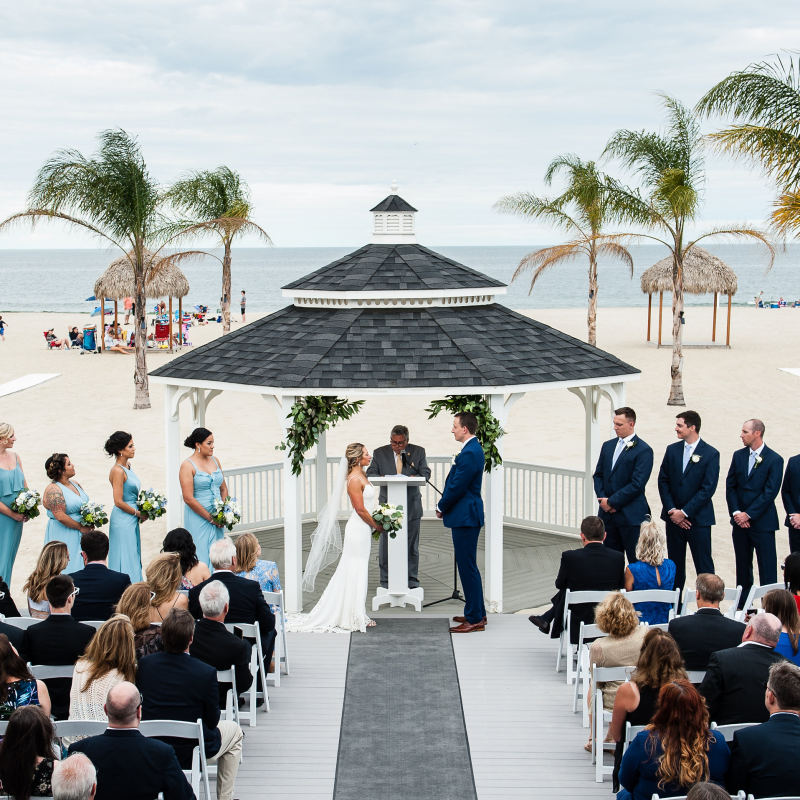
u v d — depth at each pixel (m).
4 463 9.70
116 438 9.78
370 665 8.57
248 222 27.11
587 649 7.29
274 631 7.80
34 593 7.19
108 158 22.94
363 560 9.57
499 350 10.67
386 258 12.01
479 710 7.54
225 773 6.00
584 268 178.62
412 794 6.16
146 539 13.55
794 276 140.88
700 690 5.54
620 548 10.14
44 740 4.50
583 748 6.85
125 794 4.60
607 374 11.02
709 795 3.73
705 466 9.70
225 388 10.44
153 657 5.68
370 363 10.22
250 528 13.88
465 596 9.58
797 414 23.00
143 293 24.52
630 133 24.75
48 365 34.28
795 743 4.72
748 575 9.78
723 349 38.81
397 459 11.16
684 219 24.25
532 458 18.97
